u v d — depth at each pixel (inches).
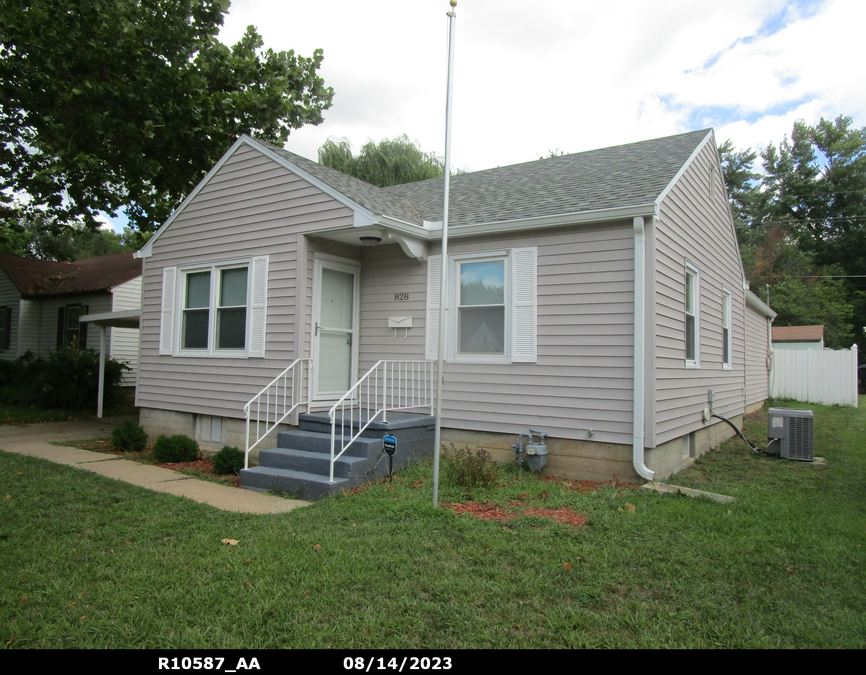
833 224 1533.0
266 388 293.0
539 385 284.2
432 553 171.3
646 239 263.3
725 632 127.3
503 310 300.2
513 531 191.6
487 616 133.9
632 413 259.6
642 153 367.9
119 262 820.0
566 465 276.4
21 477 269.9
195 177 566.6
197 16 518.9
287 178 324.5
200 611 134.1
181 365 375.2
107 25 462.9
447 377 311.0
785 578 155.9
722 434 414.6
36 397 604.1
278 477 256.7
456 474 255.1
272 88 544.1
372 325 343.9
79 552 171.2
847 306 1261.1
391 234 302.8
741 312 503.2
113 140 482.6
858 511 224.5
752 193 1571.1
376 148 1008.2
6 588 145.5
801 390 730.8
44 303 812.0
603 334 268.8
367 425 275.1
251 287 338.6
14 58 453.4
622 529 193.3
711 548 176.1
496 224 291.9
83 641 121.0
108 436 428.5
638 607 137.7
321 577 152.1
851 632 127.7
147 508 220.2
